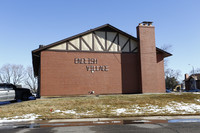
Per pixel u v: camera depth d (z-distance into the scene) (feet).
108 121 30.53
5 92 57.77
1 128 26.09
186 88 205.87
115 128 24.95
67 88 71.10
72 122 29.91
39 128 25.64
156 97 59.00
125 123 28.68
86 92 73.05
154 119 32.27
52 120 31.58
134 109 41.14
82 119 32.12
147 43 80.23
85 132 22.76
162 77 83.76
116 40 79.77
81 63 74.02
